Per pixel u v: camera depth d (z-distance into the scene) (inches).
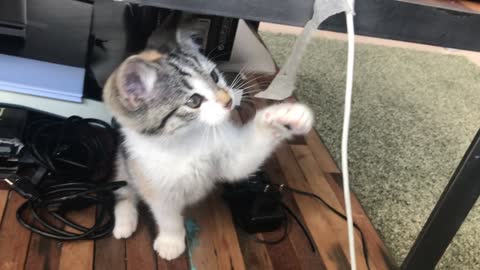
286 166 53.9
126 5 61.0
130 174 39.3
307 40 31.1
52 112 46.6
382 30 28.5
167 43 36.6
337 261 43.3
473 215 53.6
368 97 73.5
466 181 35.9
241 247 42.8
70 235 39.1
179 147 35.5
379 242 46.6
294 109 34.3
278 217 44.2
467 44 29.5
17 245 38.3
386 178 56.8
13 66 46.6
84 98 47.4
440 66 89.9
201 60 36.7
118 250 40.1
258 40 67.5
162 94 33.1
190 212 45.2
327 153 58.0
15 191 43.1
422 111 73.3
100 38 55.9
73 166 44.6
